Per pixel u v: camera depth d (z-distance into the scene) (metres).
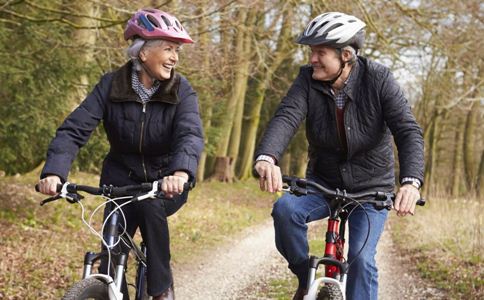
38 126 10.66
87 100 3.94
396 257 11.30
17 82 10.45
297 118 3.95
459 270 9.10
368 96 3.95
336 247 3.92
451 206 13.39
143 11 3.88
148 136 3.93
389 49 16.64
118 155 4.04
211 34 12.96
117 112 3.92
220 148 28.50
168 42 3.84
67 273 8.19
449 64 19.02
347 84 3.93
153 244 3.90
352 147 4.00
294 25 15.99
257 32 17.47
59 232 11.26
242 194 26.20
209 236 13.86
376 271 3.91
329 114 3.99
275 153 3.78
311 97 4.00
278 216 3.94
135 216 4.02
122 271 3.57
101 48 11.23
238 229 15.97
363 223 3.95
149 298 4.07
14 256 8.78
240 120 29.61
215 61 13.56
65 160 3.76
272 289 8.26
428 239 12.38
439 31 17.33
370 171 4.09
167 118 3.92
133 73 3.92
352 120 3.96
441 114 31.06
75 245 10.41
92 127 3.93
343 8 14.38
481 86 19.16
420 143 3.86
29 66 10.44
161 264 3.93
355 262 3.81
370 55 20.06
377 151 4.07
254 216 19.75
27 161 11.98
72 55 11.10
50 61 10.81
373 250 3.90
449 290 8.06
